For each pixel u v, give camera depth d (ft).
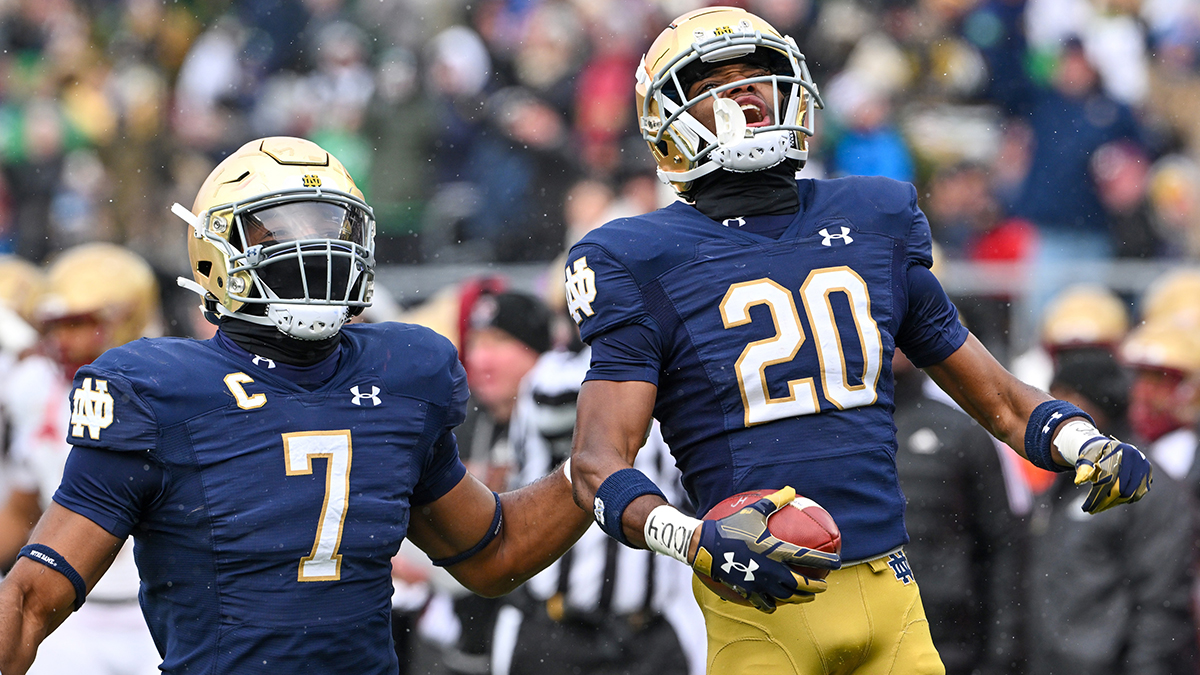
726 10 40.16
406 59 137.59
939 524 62.90
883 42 134.82
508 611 64.90
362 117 138.72
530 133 129.29
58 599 36.29
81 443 36.52
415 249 126.82
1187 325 78.33
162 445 36.55
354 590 37.58
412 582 67.92
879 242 39.32
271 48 150.61
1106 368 69.87
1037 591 68.03
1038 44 137.80
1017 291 97.81
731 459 37.70
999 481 63.72
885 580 38.55
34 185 150.10
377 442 38.14
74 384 37.32
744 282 38.04
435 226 128.26
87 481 36.60
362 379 38.58
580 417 38.34
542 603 63.72
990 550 63.72
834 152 129.49
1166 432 73.61
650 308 38.09
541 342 69.72
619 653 62.75
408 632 68.64
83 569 36.45
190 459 36.68
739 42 39.19
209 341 38.81
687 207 39.60
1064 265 99.71
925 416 63.93
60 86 154.20
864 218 39.47
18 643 35.55
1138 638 66.03
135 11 157.07
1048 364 94.38
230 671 36.70
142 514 37.24
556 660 63.21
